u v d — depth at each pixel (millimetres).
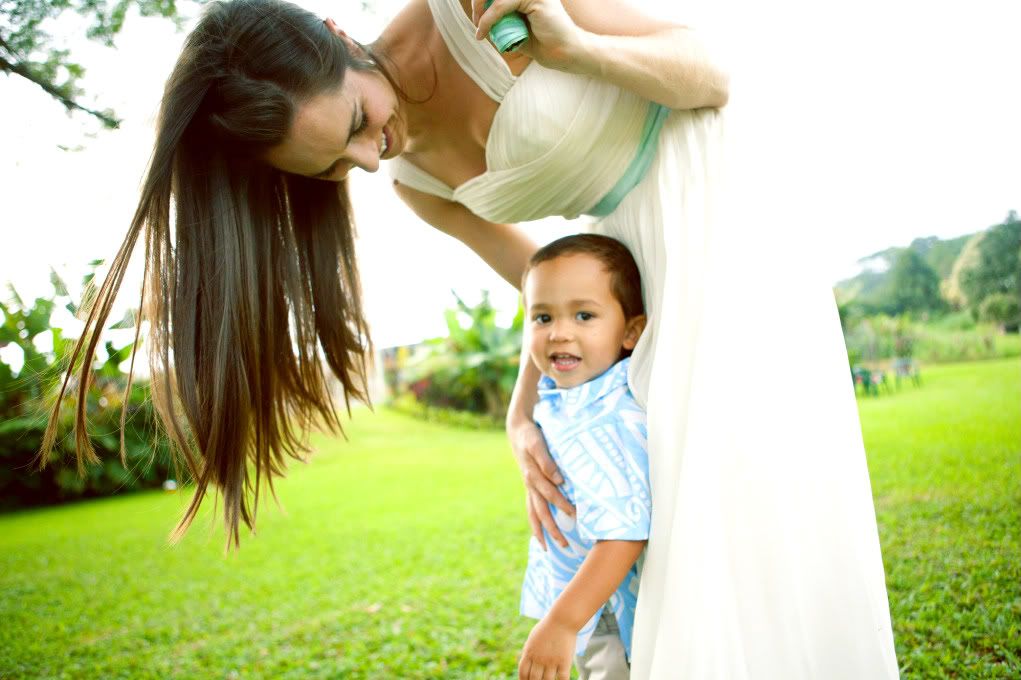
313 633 3084
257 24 1305
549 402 1561
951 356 6082
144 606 3762
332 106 1318
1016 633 2078
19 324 6629
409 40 1447
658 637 1231
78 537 5723
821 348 1369
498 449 7766
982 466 3646
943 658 2002
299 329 1696
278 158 1392
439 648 2725
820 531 1288
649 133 1449
